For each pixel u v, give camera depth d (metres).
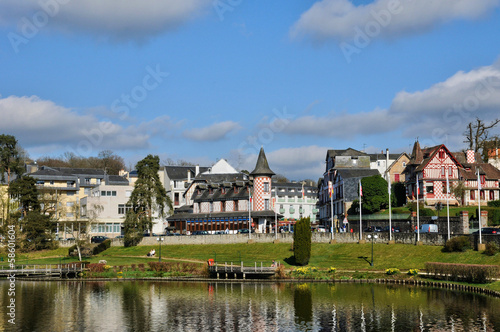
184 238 118.50
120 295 80.94
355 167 136.38
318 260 98.62
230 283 91.06
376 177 117.06
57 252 120.19
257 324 62.38
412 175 122.94
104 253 121.38
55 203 136.25
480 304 67.75
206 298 77.69
